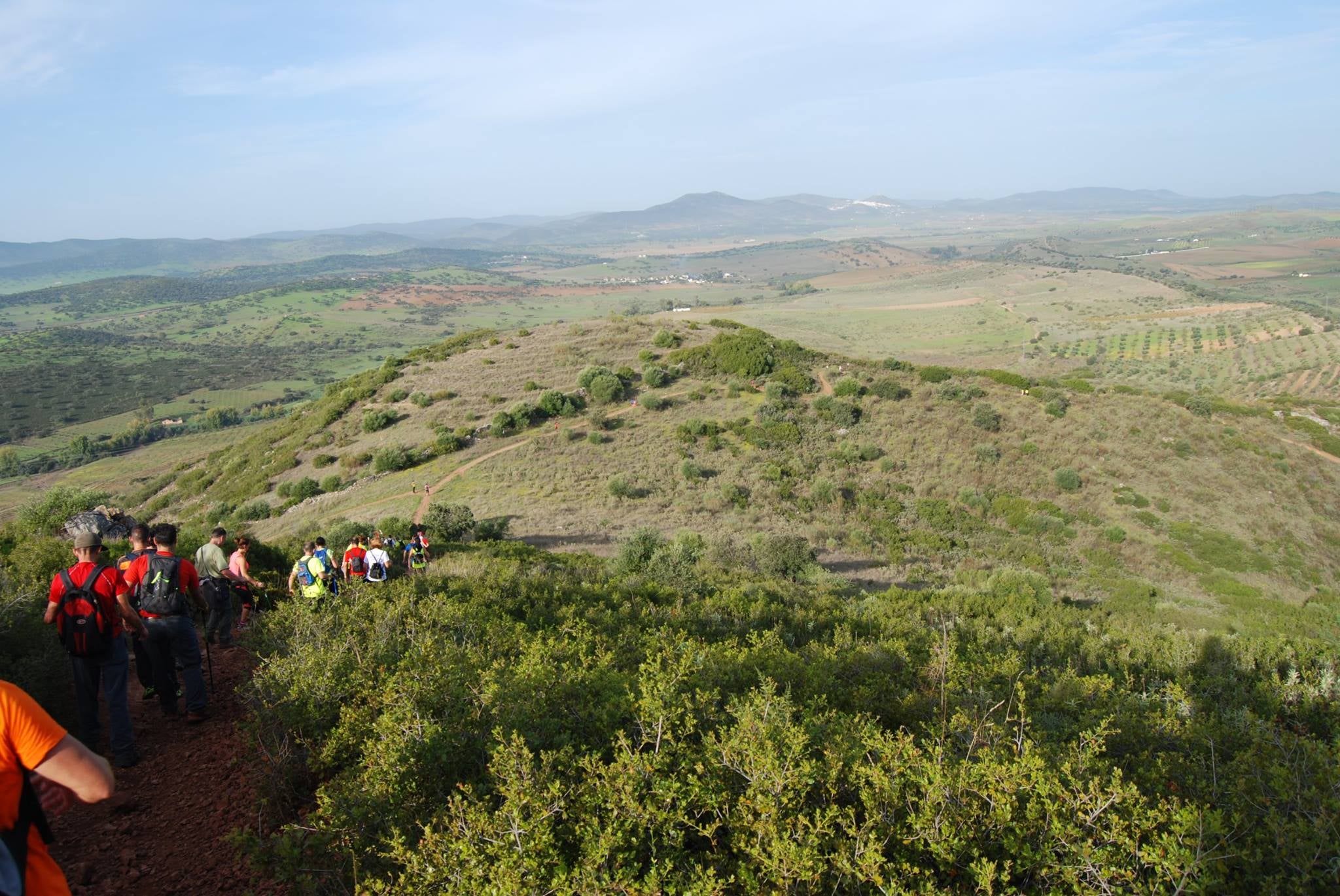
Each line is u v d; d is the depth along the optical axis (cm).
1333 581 3008
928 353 13550
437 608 895
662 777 410
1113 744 608
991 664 912
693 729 494
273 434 5406
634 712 503
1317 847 363
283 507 3856
